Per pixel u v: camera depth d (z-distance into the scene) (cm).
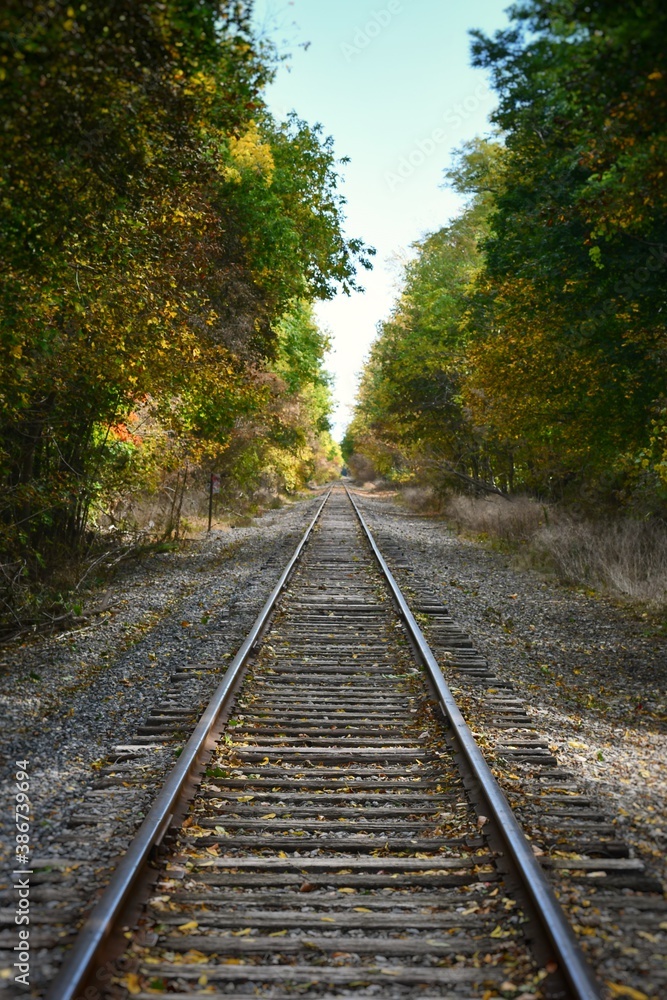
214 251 1480
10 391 1062
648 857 470
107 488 1675
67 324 1125
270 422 2931
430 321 2995
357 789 589
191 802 551
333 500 5278
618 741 701
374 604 1327
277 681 881
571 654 1029
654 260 1129
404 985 354
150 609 1288
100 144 714
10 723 729
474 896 429
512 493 2950
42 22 505
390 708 784
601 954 362
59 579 1408
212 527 2709
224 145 1537
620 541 1628
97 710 772
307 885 440
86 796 555
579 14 529
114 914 380
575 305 1320
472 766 585
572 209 1107
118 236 905
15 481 1388
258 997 343
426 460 3303
